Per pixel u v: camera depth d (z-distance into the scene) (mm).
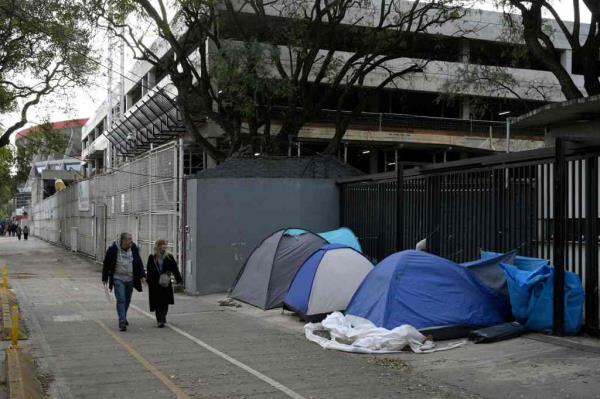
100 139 50562
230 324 11789
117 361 8445
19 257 35438
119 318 11094
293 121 22438
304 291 11969
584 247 9484
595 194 8984
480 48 33062
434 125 33531
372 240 15867
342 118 26250
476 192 11680
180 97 22609
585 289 9125
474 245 11688
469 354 8539
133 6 20312
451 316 9656
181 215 17812
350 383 7152
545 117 12359
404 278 9938
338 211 17703
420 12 23234
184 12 21188
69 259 33781
